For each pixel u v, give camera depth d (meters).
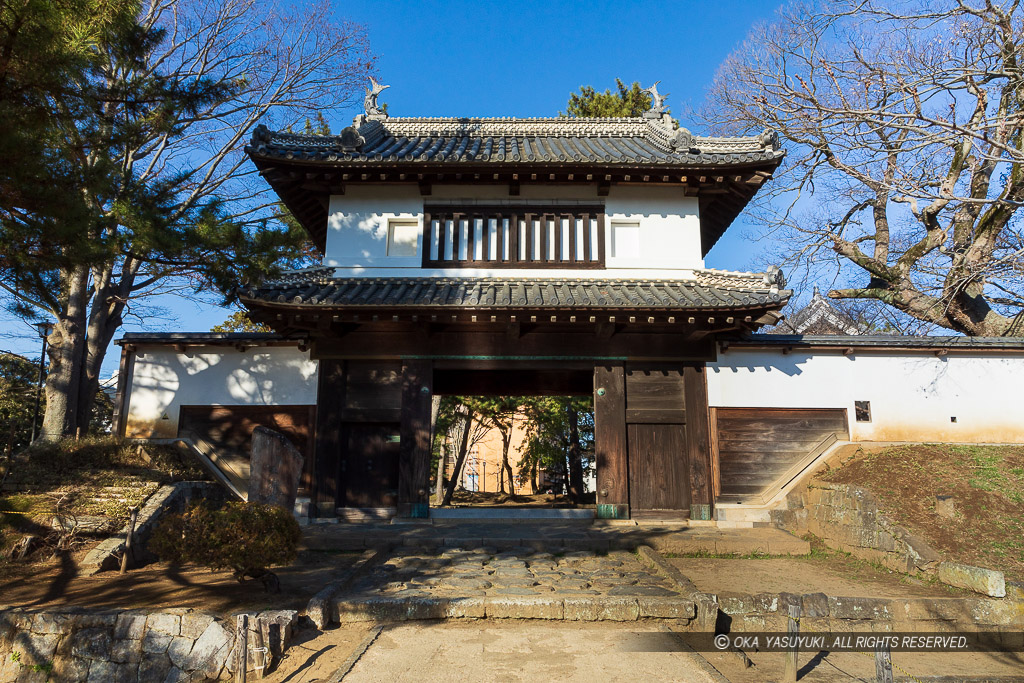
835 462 11.17
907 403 11.91
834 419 11.85
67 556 8.53
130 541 8.56
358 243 12.30
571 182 12.38
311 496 11.27
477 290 11.21
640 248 12.39
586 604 6.82
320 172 11.95
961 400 11.95
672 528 10.75
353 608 6.78
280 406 11.79
